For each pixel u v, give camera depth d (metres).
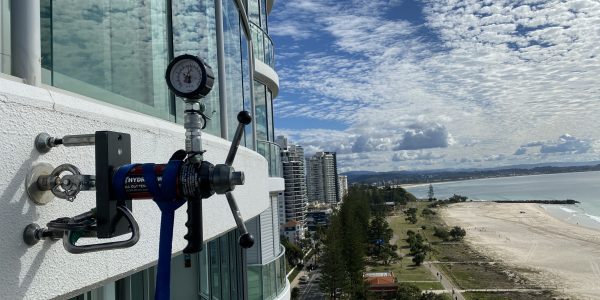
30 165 1.69
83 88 2.51
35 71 1.93
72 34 2.40
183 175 1.53
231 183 1.58
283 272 11.50
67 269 1.90
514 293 56.03
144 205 2.60
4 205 1.57
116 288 4.07
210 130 4.88
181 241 3.16
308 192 180.00
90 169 2.09
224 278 7.73
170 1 3.90
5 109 1.60
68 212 1.90
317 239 102.56
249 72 8.12
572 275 63.12
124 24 3.03
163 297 1.47
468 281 63.91
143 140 2.66
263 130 11.59
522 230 107.81
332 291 52.03
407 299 52.19
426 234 109.44
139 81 3.24
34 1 1.93
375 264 80.25
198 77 1.58
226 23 5.99
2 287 1.55
